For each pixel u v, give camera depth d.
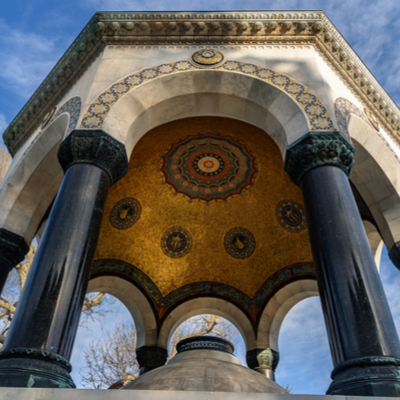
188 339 6.38
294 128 7.39
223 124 11.11
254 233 13.23
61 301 5.02
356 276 5.22
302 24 9.34
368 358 4.52
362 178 9.05
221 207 13.13
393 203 8.80
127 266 12.73
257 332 12.36
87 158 6.64
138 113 7.91
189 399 3.73
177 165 12.28
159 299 12.77
